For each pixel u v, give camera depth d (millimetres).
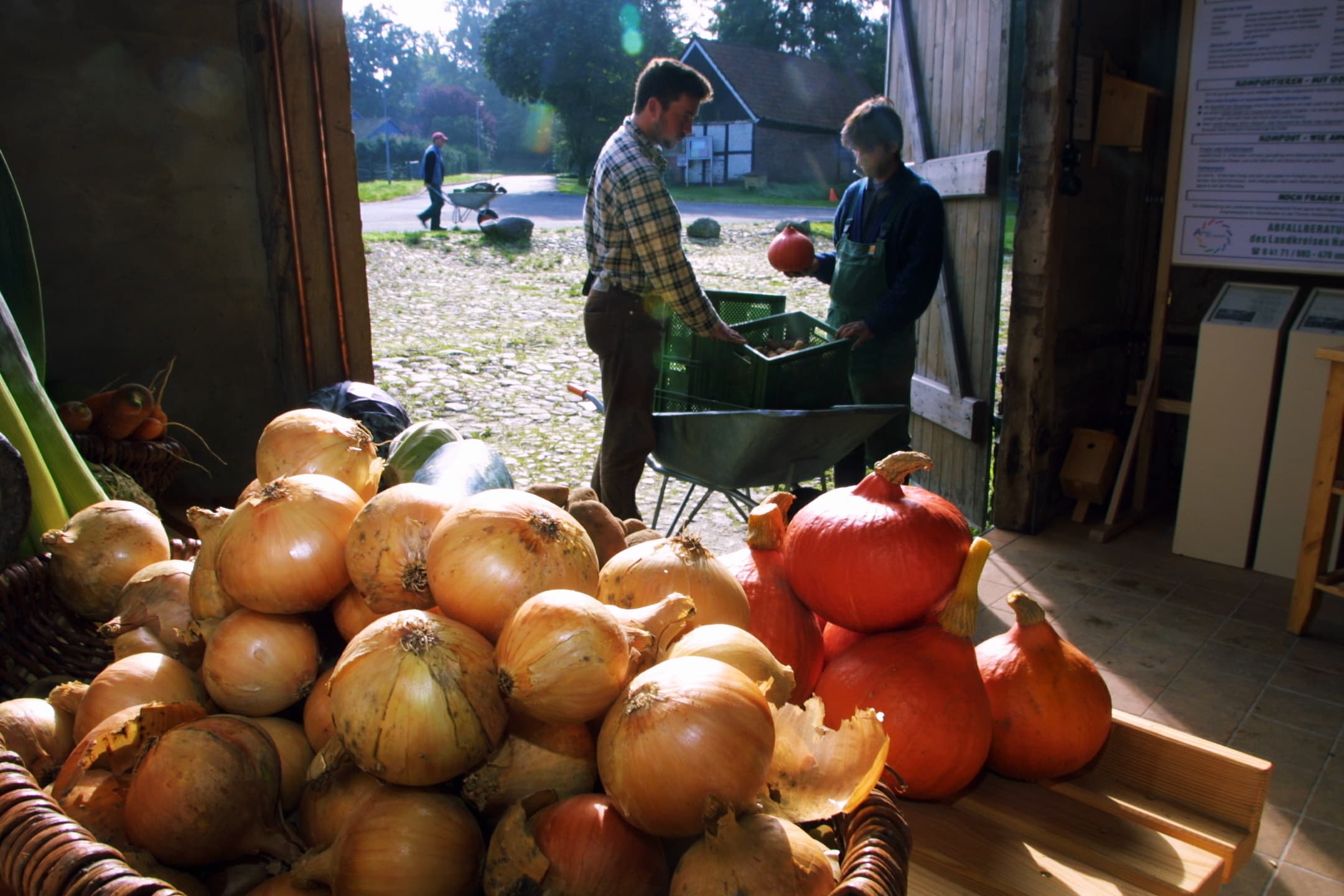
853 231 4492
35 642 1638
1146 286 5379
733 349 3725
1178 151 4574
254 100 3588
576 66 46562
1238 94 4336
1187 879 1239
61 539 1622
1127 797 1431
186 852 1024
